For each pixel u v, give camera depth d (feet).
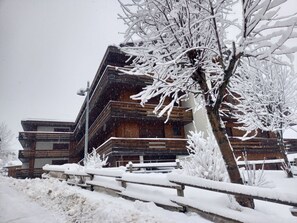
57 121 98.17
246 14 13.60
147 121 54.80
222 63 14.94
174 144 52.47
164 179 15.19
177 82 16.89
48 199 20.72
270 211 13.26
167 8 16.61
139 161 50.90
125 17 17.90
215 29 14.60
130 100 55.01
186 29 15.85
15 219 15.03
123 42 18.34
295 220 8.71
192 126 56.65
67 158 94.17
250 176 18.48
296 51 12.94
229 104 32.37
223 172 19.24
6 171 89.51
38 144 92.53
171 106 17.93
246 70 32.17
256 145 59.16
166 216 12.66
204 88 17.19
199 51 17.24
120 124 52.34
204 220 11.88
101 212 14.05
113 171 20.36
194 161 20.80
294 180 27.14
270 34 13.17
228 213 10.85
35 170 87.25
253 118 32.37
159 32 16.38
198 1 16.26
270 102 33.42
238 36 14.56
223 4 16.75
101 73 58.85
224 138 15.44
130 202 16.52
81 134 90.94
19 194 24.16
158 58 16.20
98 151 59.88
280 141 33.81
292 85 35.40
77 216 15.33
